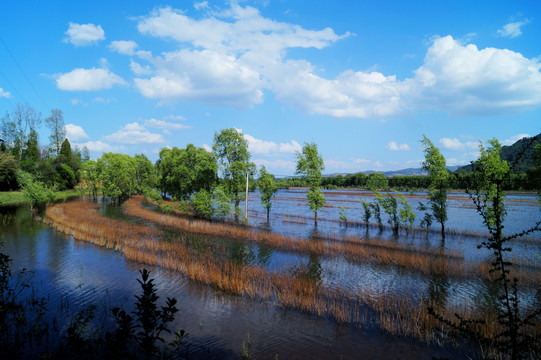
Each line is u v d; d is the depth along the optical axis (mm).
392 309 14266
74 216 38188
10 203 57844
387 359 10672
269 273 18781
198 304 14930
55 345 10625
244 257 23953
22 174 49688
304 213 56375
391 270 20859
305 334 12328
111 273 19062
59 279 17781
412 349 11359
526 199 79938
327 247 25844
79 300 14859
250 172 45062
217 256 23844
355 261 23000
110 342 6980
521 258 22938
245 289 16328
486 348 10984
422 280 18859
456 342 11742
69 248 25094
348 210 62438
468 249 27359
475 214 55344
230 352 10906
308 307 14383
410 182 146375
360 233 35688
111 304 14469
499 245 5699
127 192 70750
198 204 42188
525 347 5609
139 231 32031
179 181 52094
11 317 11898
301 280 17328
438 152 32406
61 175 81375
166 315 6086
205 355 10625
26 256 22375
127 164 74125
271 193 46344
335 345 11578
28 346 10523
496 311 14000
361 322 13375
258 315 13945
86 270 19547
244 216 40344
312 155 40031
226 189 44750
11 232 31047
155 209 58969
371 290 17000
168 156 57719
